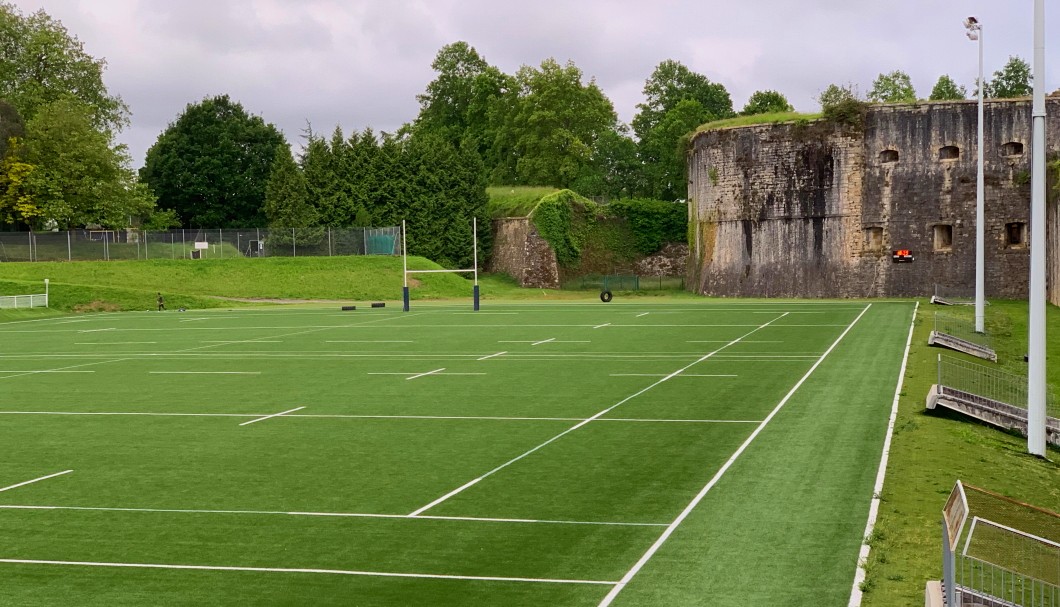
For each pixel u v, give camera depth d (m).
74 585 14.55
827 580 14.32
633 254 112.31
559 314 68.81
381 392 33.88
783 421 26.92
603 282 103.25
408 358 43.81
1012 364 40.25
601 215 111.62
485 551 15.94
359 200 112.94
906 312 62.28
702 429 26.05
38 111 107.94
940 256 84.19
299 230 104.50
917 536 16.28
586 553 15.75
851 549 15.73
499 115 134.88
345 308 78.94
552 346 47.62
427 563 15.38
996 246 82.44
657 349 45.31
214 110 135.38
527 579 14.56
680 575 14.63
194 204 133.88
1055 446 25.91
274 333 57.56
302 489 20.33
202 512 18.61
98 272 93.19
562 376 37.00
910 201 85.00
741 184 91.25
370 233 105.12
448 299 93.06
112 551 16.23
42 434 27.06
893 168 85.44
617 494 19.44
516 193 118.56
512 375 37.59
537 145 126.38
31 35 114.38
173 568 15.30
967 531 15.66
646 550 15.84
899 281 85.25
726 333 52.06
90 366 42.97
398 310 77.00
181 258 100.38
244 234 104.31
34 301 79.31
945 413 27.78
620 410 29.33
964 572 13.82
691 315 65.00
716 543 16.16
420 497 19.52
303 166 125.69
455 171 114.44
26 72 114.25
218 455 23.89
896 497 18.86
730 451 23.22
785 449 23.31
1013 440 25.89
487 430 26.66
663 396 31.73
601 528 17.14
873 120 85.94
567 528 17.16
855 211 86.62
